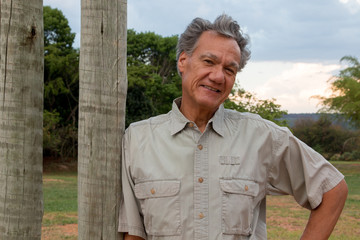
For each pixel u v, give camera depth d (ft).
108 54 6.45
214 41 6.13
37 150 6.39
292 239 26.21
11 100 6.14
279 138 6.42
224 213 5.93
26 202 6.31
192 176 6.06
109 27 6.44
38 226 6.51
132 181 6.40
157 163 6.20
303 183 6.49
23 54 6.17
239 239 5.99
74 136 90.84
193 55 6.23
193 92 6.21
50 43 94.58
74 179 68.69
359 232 28.66
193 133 6.26
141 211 6.39
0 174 6.21
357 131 135.33
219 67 6.10
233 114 6.64
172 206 5.98
